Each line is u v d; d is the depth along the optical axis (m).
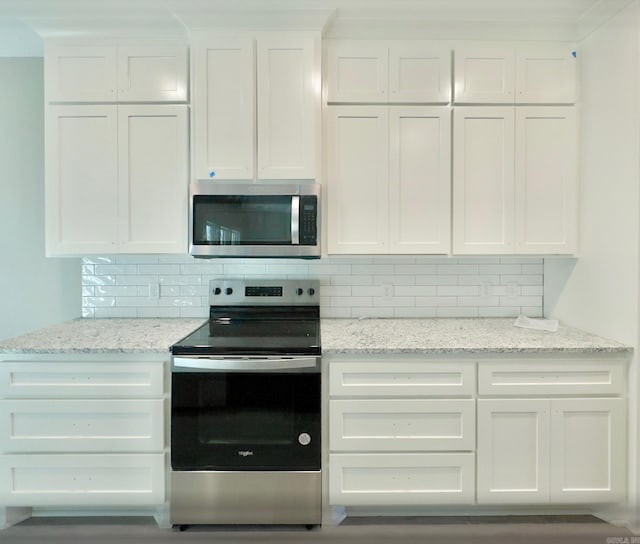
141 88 1.95
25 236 2.31
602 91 1.82
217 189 1.91
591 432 1.69
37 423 1.66
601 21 1.80
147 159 1.96
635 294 1.65
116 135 1.96
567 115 1.97
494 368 1.68
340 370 1.68
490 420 1.68
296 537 1.67
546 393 1.68
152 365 1.67
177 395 1.63
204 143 1.92
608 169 1.79
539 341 1.75
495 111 1.97
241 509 1.66
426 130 1.97
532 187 1.99
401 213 1.99
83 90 1.95
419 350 1.66
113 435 1.67
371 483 1.69
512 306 2.30
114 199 1.97
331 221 1.98
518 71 1.96
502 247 1.99
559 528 1.73
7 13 1.85
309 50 1.91
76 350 1.65
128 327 2.05
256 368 1.62
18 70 2.27
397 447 1.68
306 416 1.65
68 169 1.96
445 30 1.94
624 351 1.67
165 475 1.67
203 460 1.64
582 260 1.96
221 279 2.26
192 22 1.88
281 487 1.66
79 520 1.76
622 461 1.69
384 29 1.95
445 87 1.96
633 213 1.66
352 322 2.18
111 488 1.67
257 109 1.92
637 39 1.63
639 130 1.63
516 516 1.79
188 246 1.97
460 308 2.30
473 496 1.69
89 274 2.29
